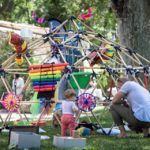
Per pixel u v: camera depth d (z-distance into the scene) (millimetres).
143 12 24906
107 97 19234
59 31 20797
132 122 15977
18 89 24906
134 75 18703
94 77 19156
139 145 14422
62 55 18859
